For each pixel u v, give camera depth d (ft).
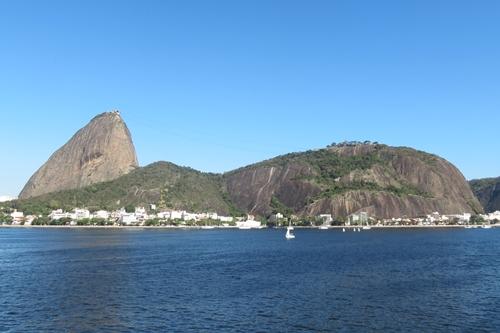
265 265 407.44
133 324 196.34
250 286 288.92
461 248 608.60
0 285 291.99
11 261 433.48
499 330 189.88
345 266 397.19
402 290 273.95
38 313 215.31
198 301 241.76
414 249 593.83
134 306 229.86
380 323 199.21
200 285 293.02
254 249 604.90
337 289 277.85
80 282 304.30
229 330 188.34
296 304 234.38
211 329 189.67
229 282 305.53
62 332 184.96
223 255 510.58
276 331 187.62
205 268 383.45
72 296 255.70
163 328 190.60
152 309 223.30
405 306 230.07
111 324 196.24
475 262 426.51
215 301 241.76
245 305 232.12
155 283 300.81
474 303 237.04
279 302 239.50
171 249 593.42
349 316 210.59
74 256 484.74
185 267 390.42
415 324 198.08
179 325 195.11
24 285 292.20
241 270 369.91
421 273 348.38
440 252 542.98
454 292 267.18
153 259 458.50
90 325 194.80
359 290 274.16
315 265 406.82
